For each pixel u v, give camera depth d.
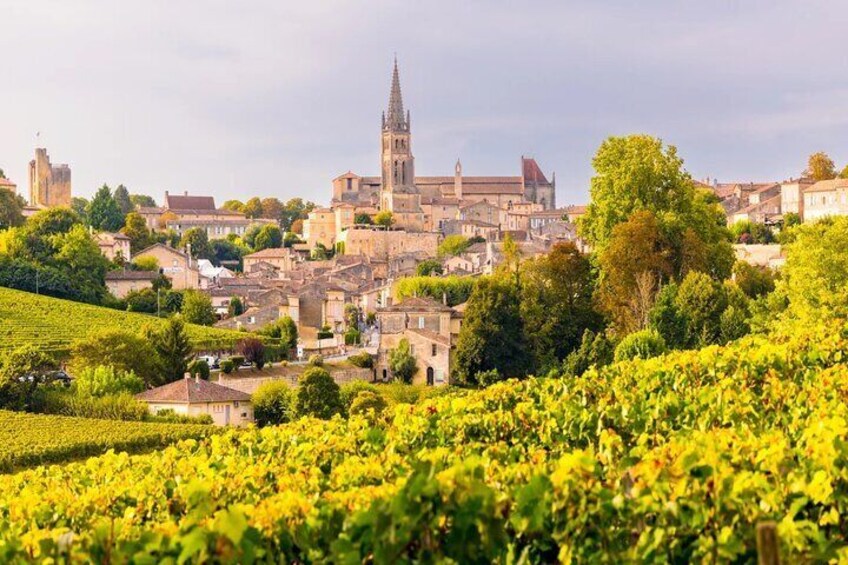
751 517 30.02
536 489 30.53
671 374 58.56
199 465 50.84
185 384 153.25
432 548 28.92
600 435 42.72
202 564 29.41
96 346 169.88
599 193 170.88
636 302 155.00
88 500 46.88
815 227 135.88
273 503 34.81
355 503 34.12
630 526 31.12
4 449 107.94
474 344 172.62
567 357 158.25
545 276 176.38
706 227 167.62
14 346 183.50
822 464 33.69
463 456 43.41
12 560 31.89
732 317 141.50
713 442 35.94
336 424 61.22
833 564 29.95
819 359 60.38
